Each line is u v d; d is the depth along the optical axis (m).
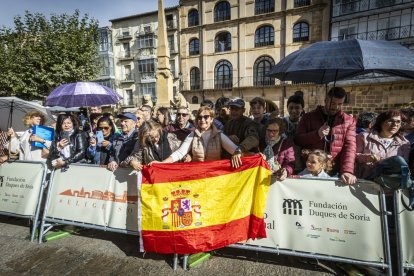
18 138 4.42
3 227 3.66
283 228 2.62
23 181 3.51
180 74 26.84
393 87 17.11
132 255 2.92
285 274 2.50
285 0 21.42
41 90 13.70
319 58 2.28
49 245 3.17
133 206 3.01
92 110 5.61
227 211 2.69
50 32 13.60
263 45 22.88
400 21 17.12
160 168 2.76
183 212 2.70
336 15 19.36
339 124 2.71
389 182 2.23
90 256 2.92
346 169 2.49
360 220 2.40
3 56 13.20
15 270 2.70
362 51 2.12
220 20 24.30
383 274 2.35
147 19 30.56
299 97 3.74
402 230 2.30
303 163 3.02
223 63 24.59
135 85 32.12
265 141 3.05
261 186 2.64
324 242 2.49
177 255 2.73
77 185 3.27
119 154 3.52
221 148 2.95
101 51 32.28
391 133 2.74
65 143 3.29
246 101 23.69
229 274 2.53
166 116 4.74
